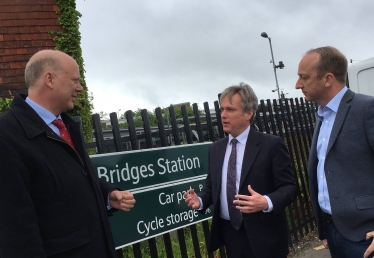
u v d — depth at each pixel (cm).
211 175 253
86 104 555
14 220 142
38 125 163
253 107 240
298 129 520
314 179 221
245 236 233
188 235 490
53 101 177
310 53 202
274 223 232
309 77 200
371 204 182
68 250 159
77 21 564
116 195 208
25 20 531
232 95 237
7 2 523
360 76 474
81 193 170
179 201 317
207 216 345
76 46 555
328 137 201
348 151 187
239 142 242
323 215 221
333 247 213
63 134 183
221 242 253
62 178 162
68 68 179
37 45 534
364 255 178
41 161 156
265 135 239
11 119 157
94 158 258
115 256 186
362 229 185
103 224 181
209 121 379
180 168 324
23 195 145
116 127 287
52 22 546
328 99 201
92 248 169
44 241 155
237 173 237
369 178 184
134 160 286
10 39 521
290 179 230
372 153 184
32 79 174
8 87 514
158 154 307
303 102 554
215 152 256
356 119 187
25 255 142
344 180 188
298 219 477
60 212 160
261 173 229
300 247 452
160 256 418
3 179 144
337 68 196
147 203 290
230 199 235
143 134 313
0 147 146
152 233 291
